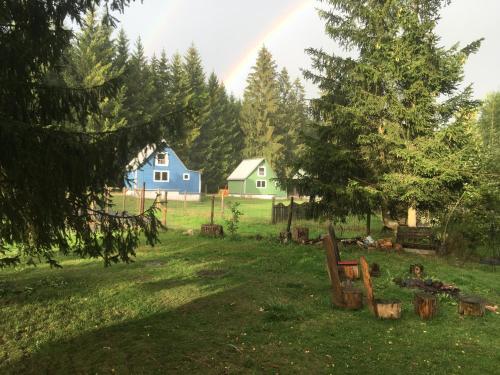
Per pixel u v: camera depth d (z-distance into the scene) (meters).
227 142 73.50
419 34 14.98
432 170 14.31
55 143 4.87
